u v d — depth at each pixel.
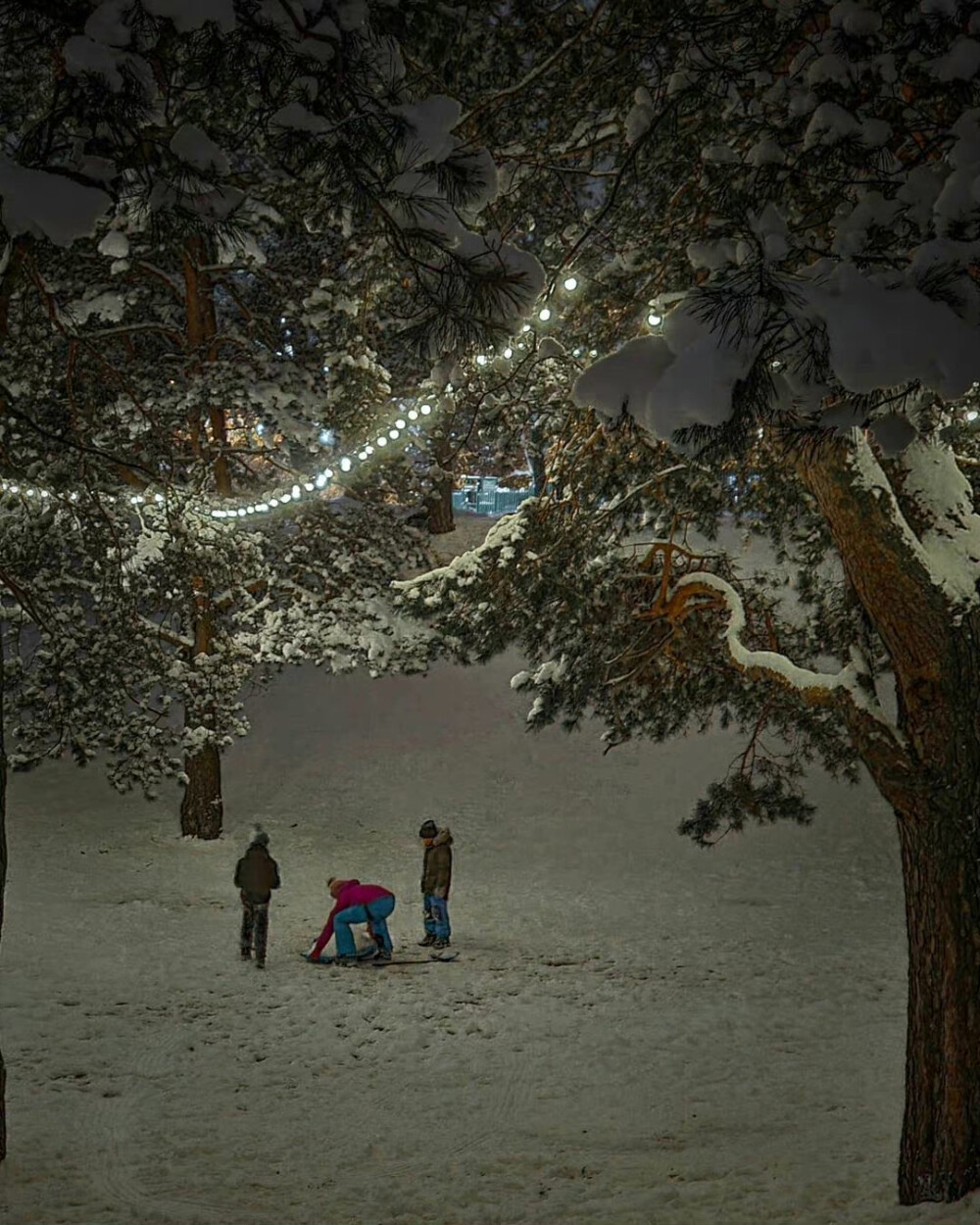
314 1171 8.46
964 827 7.30
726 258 5.70
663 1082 10.97
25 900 17.16
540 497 12.83
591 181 9.98
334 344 19.38
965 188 5.01
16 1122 9.14
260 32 5.68
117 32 5.34
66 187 5.47
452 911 18.06
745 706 14.39
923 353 4.58
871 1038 12.46
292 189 8.95
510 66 8.80
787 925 17.66
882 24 5.87
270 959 14.99
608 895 19.20
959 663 7.37
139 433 19.31
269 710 28.05
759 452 11.52
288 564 21.92
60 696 18.89
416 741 26.59
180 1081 10.48
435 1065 11.30
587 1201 7.77
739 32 7.16
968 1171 7.15
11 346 15.94
